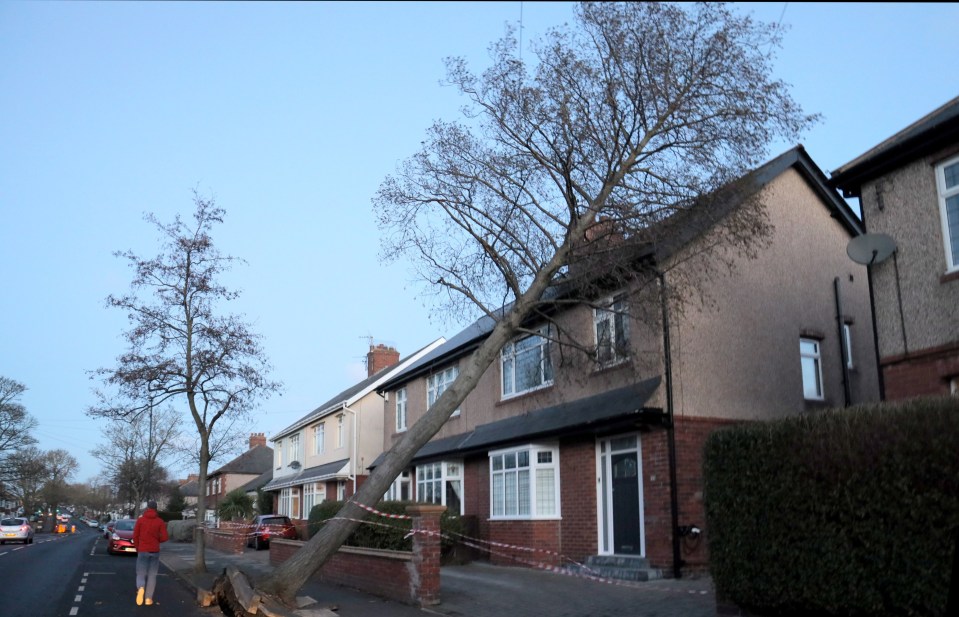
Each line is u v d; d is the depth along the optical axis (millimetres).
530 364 20125
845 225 18359
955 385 10875
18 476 66188
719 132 12641
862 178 12445
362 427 35500
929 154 11516
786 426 8961
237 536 31906
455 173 13609
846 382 17031
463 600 12953
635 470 15844
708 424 15328
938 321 11102
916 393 11234
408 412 29000
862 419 8141
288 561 12711
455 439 23469
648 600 11992
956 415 7340
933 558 7324
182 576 19844
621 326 15625
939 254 11227
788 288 17109
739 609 9680
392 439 30344
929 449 7465
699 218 12992
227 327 25156
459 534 19812
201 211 20094
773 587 8922
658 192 12766
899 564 7613
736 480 9562
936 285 11195
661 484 14938
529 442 18250
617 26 12430
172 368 19656
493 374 22016
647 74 12602
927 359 11172
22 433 66125
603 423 15477
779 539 8891
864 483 7992
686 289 14336
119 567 24391
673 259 15070
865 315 18141
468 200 13750
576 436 17359
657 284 13930
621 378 16547
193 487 84688
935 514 7352
